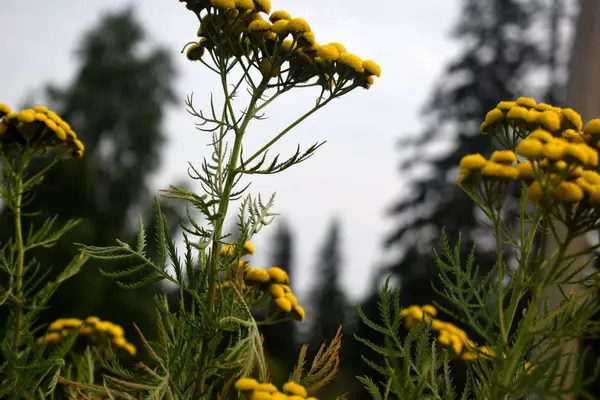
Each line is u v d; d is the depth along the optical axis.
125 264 2.48
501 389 1.98
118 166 27.80
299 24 2.55
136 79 30.11
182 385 2.60
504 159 2.11
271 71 2.58
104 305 17.84
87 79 29.38
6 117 3.23
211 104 2.60
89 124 28.12
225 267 2.54
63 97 28.94
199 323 2.49
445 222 28.59
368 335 14.98
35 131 3.26
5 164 3.26
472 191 2.18
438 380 2.38
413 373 2.49
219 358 2.49
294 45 2.57
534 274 2.09
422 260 28.27
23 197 3.33
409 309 3.52
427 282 26.98
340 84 2.67
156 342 2.69
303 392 1.97
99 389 2.44
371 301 23.28
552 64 28.36
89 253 2.41
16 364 2.99
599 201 1.96
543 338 2.03
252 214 2.65
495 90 31.61
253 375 2.81
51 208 22.14
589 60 5.12
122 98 29.92
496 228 2.12
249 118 2.57
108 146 28.38
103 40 30.56
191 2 2.59
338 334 2.80
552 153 1.96
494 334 2.10
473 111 31.66
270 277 3.01
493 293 2.18
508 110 2.41
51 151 3.46
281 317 3.11
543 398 1.89
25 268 3.24
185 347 2.62
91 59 30.44
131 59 30.56
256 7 2.61
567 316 2.04
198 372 2.51
